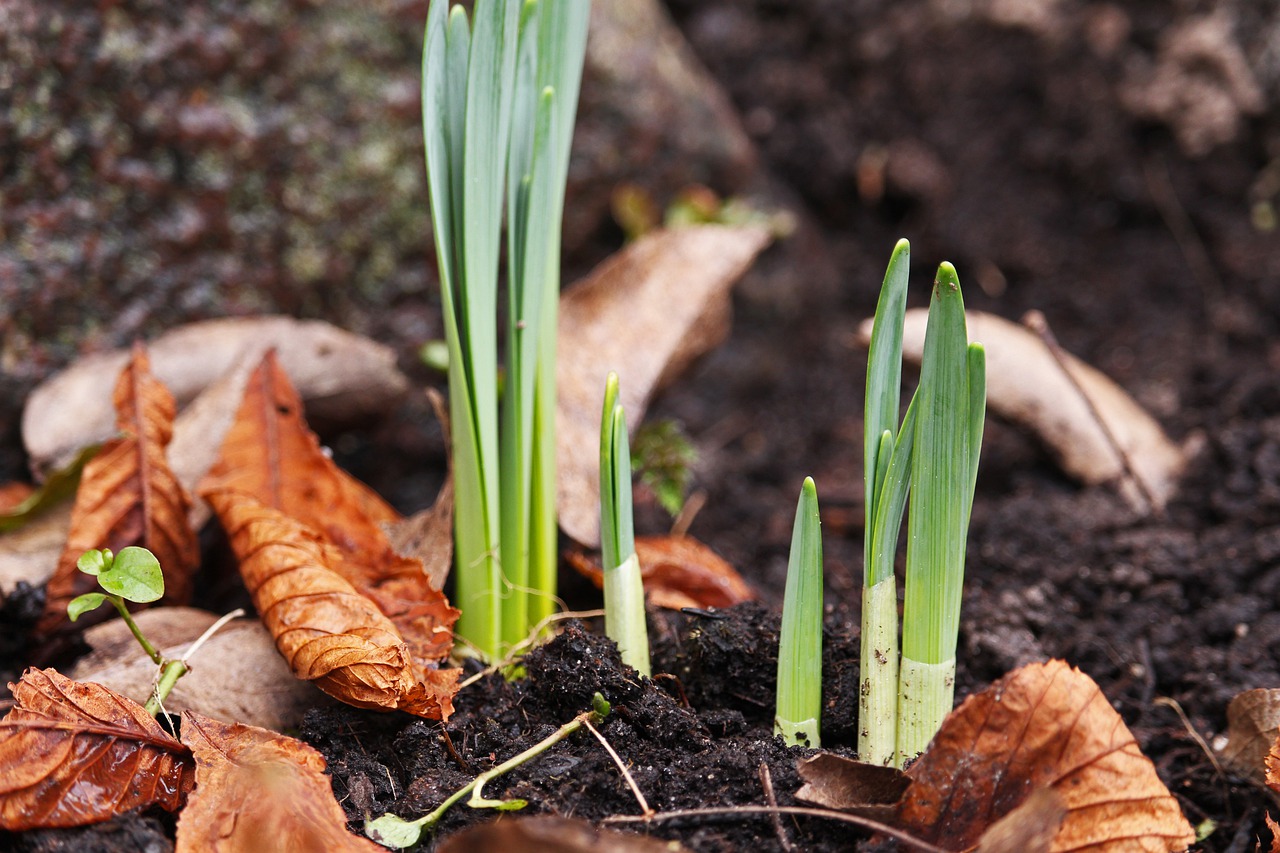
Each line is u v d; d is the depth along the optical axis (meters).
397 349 0.92
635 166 1.01
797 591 0.64
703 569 0.75
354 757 0.65
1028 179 1.23
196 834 0.61
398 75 0.89
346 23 0.87
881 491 0.63
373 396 0.82
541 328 0.68
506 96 0.65
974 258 1.18
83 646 0.71
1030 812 0.59
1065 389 0.84
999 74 1.22
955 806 0.62
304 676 0.66
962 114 1.22
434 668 0.67
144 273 0.83
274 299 0.87
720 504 0.91
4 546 0.73
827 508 0.89
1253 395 0.89
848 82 1.22
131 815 0.62
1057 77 1.21
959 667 0.72
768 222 1.03
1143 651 0.74
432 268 0.93
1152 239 1.20
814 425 1.05
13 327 0.80
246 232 0.86
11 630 0.72
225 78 0.84
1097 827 0.61
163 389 0.73
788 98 1.21
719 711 0.67
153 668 0.67
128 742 0.63
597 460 0.77
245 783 0.62
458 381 0.66
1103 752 0.62
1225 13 1.17
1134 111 1.21
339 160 0.88
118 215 0.83
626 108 1.00
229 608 0.75
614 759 0.64
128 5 0.81
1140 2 1.19
